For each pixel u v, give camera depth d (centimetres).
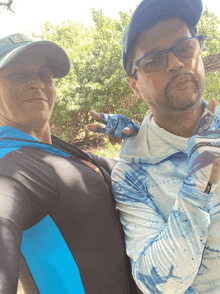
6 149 103
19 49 99
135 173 125
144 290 103
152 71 103
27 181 93
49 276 101
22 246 102
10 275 70
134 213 118
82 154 138
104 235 112
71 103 1128
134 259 109
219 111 122
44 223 99
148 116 130
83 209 105
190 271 91
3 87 103
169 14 100
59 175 104
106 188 123
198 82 104
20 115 106
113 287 113
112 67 1135
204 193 90
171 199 116
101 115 140
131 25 103
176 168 117
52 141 139
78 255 104
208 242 110
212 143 86
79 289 104
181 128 115
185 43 100
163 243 95
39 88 106
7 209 80
